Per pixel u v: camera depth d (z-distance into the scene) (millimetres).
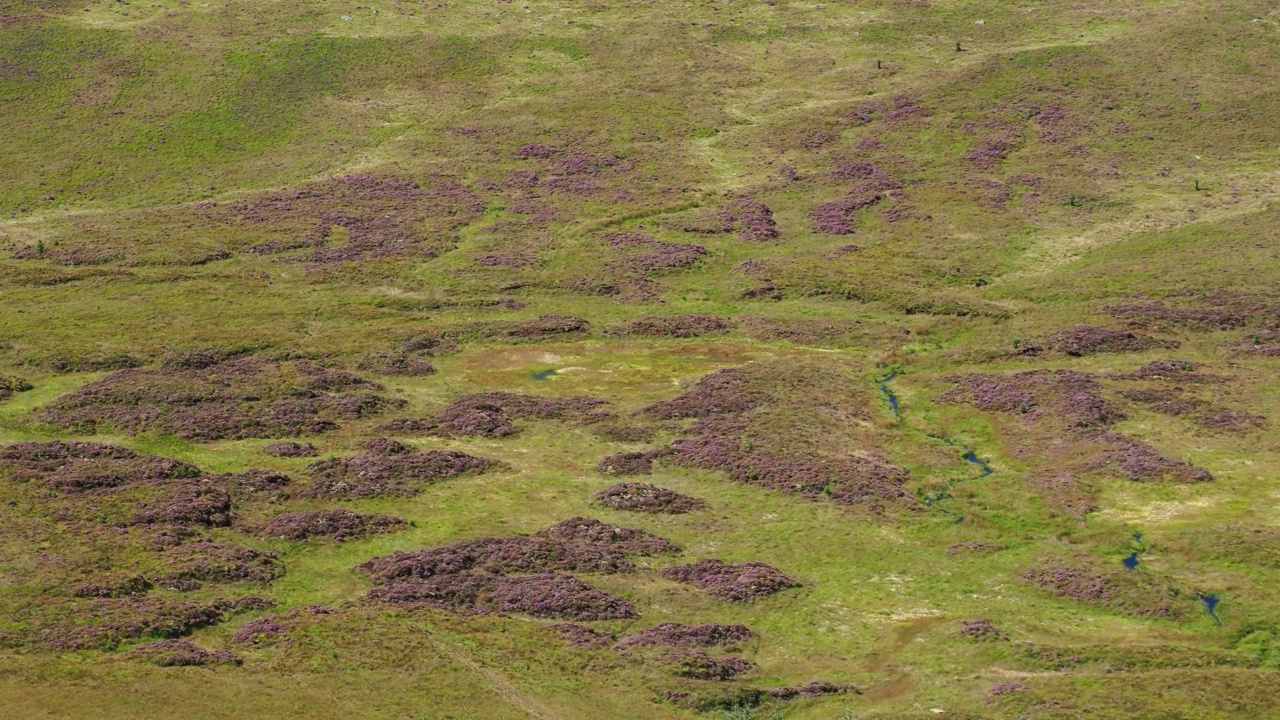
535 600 54781
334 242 116312
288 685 46375
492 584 56531
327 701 45312
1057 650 50250
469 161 135125
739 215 120688
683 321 98000
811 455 71875
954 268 107188
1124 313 93562
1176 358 86188
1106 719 43969
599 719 45312
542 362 90812
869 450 73625
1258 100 137250
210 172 133250
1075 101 139750
